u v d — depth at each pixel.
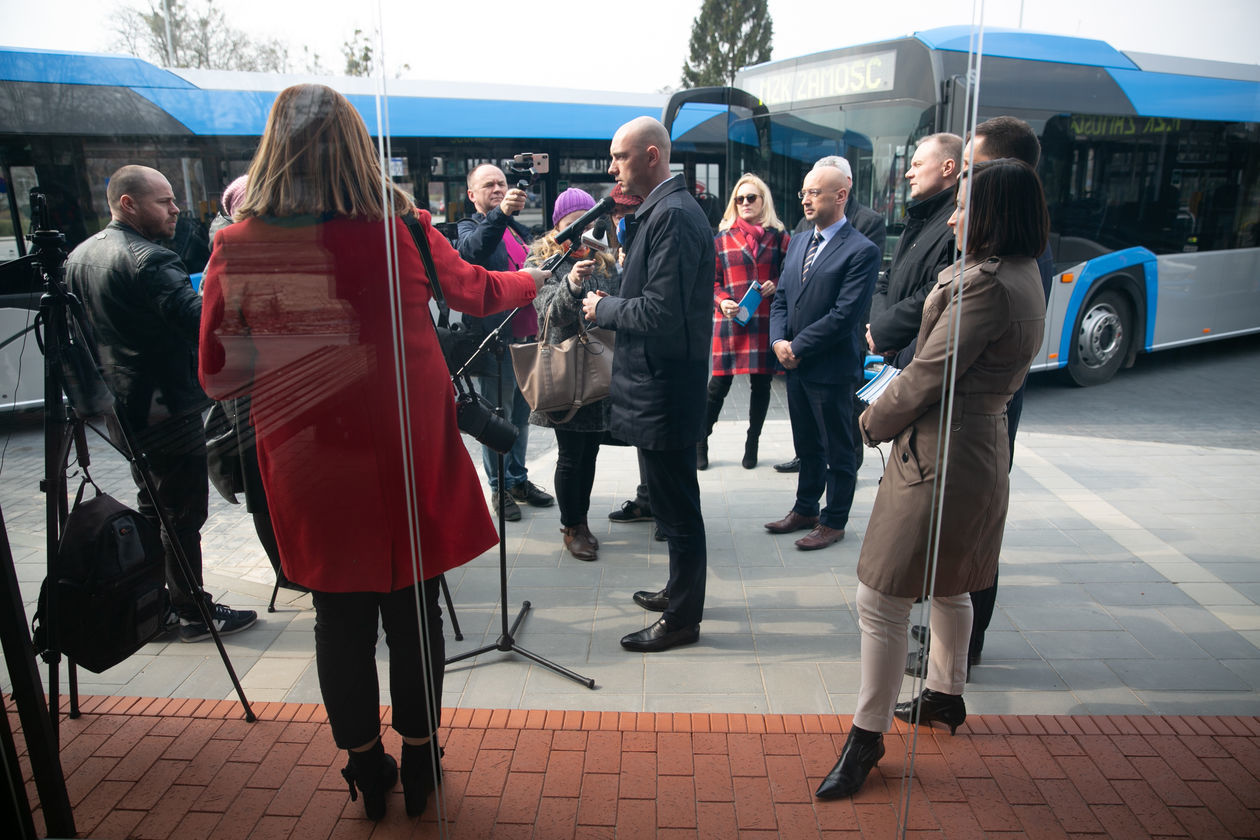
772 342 3.47
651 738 2.19
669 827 1.88
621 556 3.40
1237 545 3.45
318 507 1.73
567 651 2.67
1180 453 4.82
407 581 1.79
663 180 2.39
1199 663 2.55
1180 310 6.66
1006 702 2.35
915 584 1.86
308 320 1.68
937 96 3.31
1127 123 5.02
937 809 1.91
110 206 2.07
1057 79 4.61
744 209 3.96
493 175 3.58
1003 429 1.89
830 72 3.67
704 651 2.65
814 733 2.20
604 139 5.97
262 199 1.63
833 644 2.68
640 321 2.30
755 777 2.04
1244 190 6.22
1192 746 2.12
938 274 2.06
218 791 2.03
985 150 2.04
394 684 1.86
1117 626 2.79
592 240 2.62
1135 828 1.85
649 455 2.50
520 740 2.19
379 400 1.71
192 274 2.10
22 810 1.76
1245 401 6.05
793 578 3.16
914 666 2.20
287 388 1.71
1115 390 6.48
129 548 2.07
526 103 5.67
